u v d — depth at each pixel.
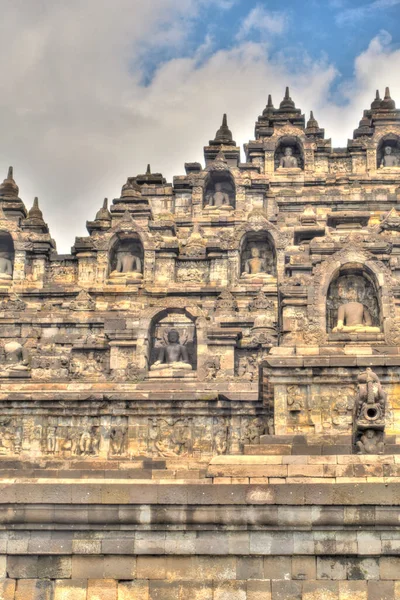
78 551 37.84
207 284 72.06
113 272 73.44
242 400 55.19
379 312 52.94
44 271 73.50
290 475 39.28
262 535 37.72
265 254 73.06
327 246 58.72
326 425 47.00
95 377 60.97
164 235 75.38
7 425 56.41
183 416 55.69
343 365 47.38
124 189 78.69
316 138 81.56
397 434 46.00
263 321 62.81
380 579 37.06
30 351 63.66
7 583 37.62
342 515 37.41
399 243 63.34
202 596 37.25
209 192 79.62
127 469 51.31
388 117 81.12
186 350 61.25
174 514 37.81
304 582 37.16
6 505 38.09
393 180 79.38
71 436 56.00
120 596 37.38
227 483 38.84
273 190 79.56
